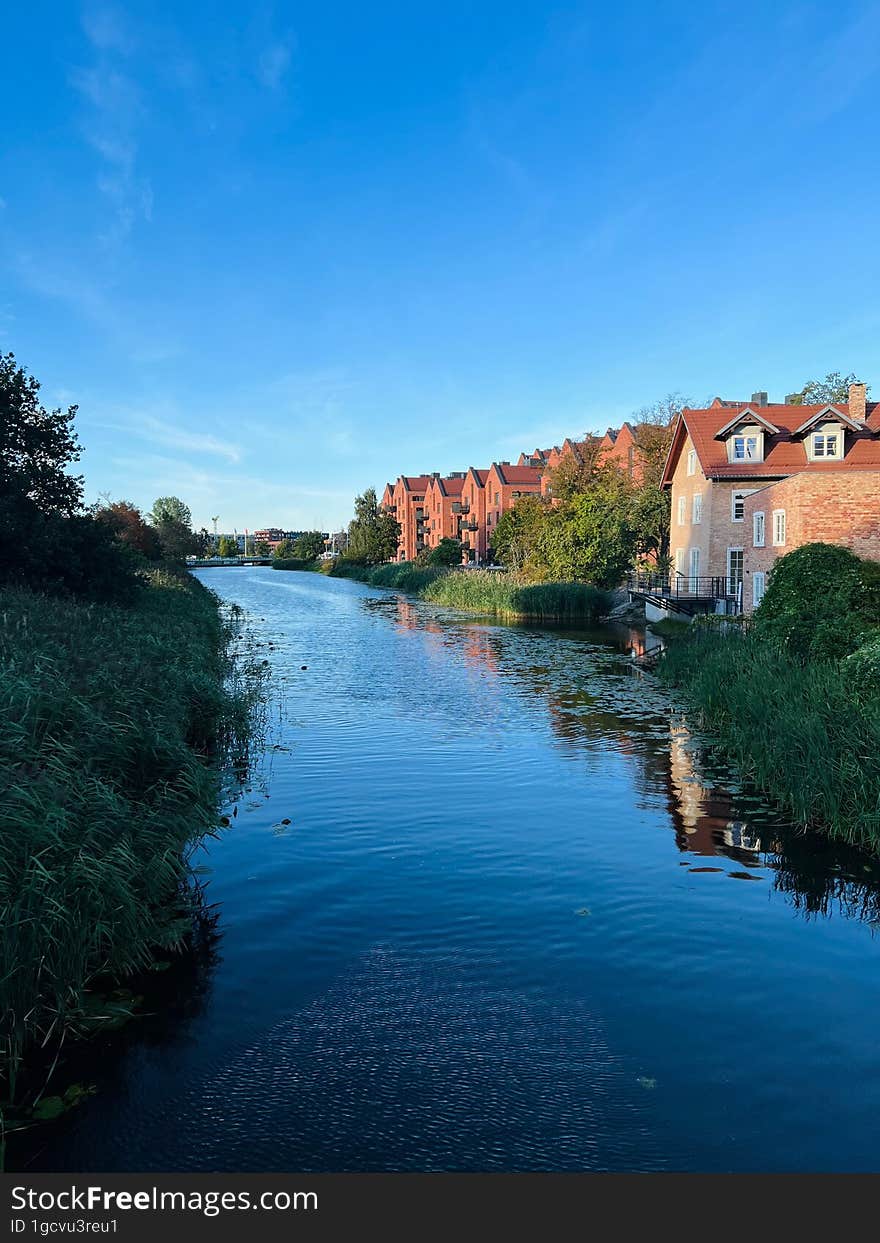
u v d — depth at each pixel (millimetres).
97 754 8508
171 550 67750
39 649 11242
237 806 10688
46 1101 4891
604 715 16875
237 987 6234
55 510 23766
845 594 18203
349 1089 5023
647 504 50969
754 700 13430
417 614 43531
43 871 5555
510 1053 5410
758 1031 5691
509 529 60312
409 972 6473
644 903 7848
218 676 18578
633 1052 5426
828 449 35312
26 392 23375
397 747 14000
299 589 69312
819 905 7844
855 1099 4953
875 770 9828
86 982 6172
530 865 8773
